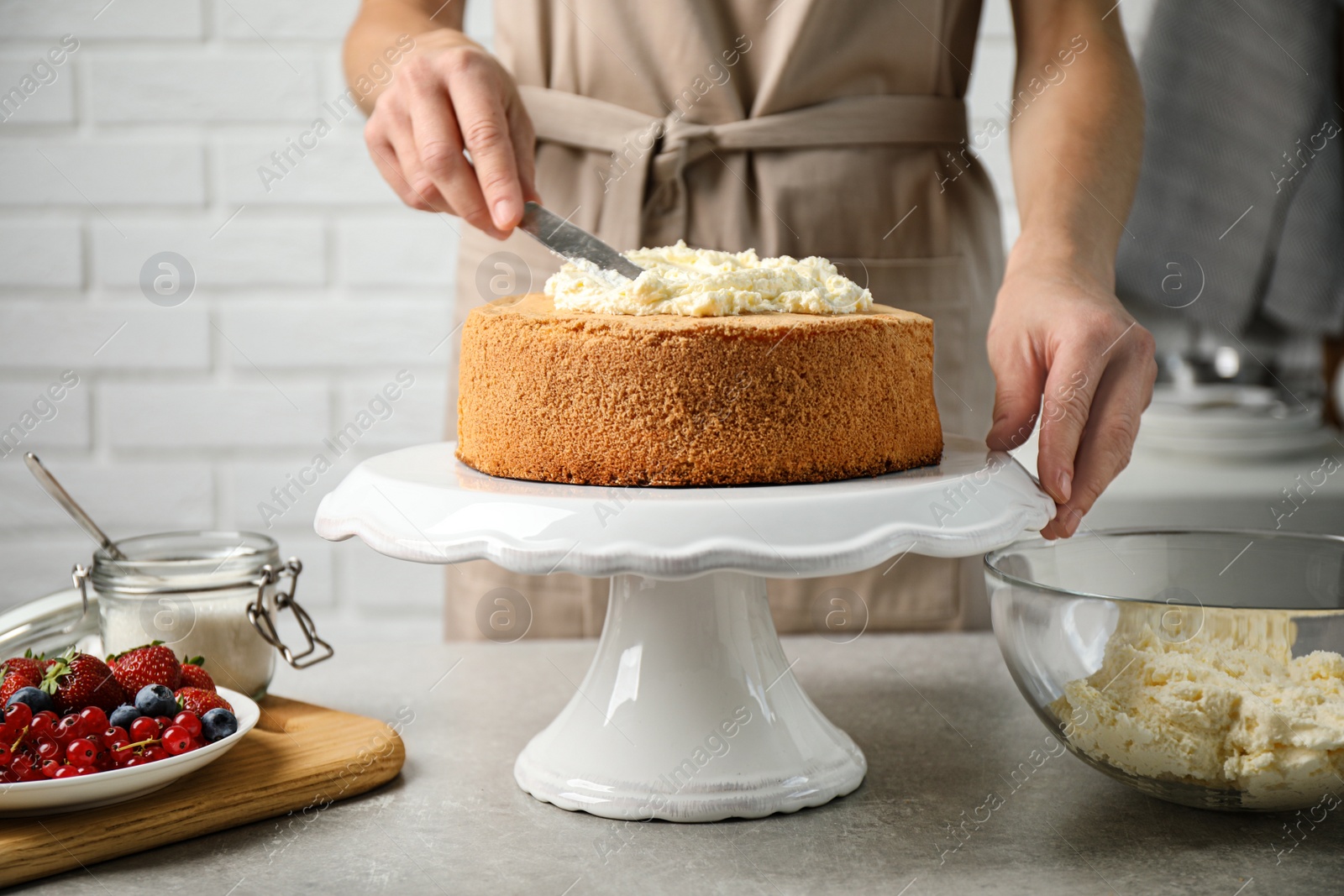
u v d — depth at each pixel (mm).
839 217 1164
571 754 770
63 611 960
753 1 1121
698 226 1169
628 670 775
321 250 1644
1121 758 710
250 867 672
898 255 1185
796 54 1124
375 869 668
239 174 1627
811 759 765
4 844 641
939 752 849
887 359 741
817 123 1146
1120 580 858
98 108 1613
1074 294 888
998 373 909
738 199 1160
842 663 1063
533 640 1202
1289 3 1666
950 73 1180
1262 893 631
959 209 1197
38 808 670
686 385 702
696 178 1160
